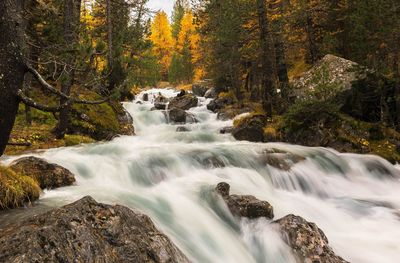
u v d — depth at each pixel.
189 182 9.22
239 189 9.02
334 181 11.20
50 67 6.06
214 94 30.00
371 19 15.27
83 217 4.34
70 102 5.30
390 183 11.77
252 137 15.36
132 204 6.89
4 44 4.94
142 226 4.89
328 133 14.01
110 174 9.17
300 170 11.18
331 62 17.38
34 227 4.05
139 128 19.69
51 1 10.89
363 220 8.70
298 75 22.48
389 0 14.60
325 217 8.74
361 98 15.03
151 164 10.07
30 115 13.36
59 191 7.20
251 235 6.83
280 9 18.91
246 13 19.94
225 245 6.49
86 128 14.26
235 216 7.29
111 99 5.75
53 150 11.11
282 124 15.21
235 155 11.47
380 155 12.99
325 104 14.05
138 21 18.78
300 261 5.92
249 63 28.55
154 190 8.46
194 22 27.00
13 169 6.87
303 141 14.34
